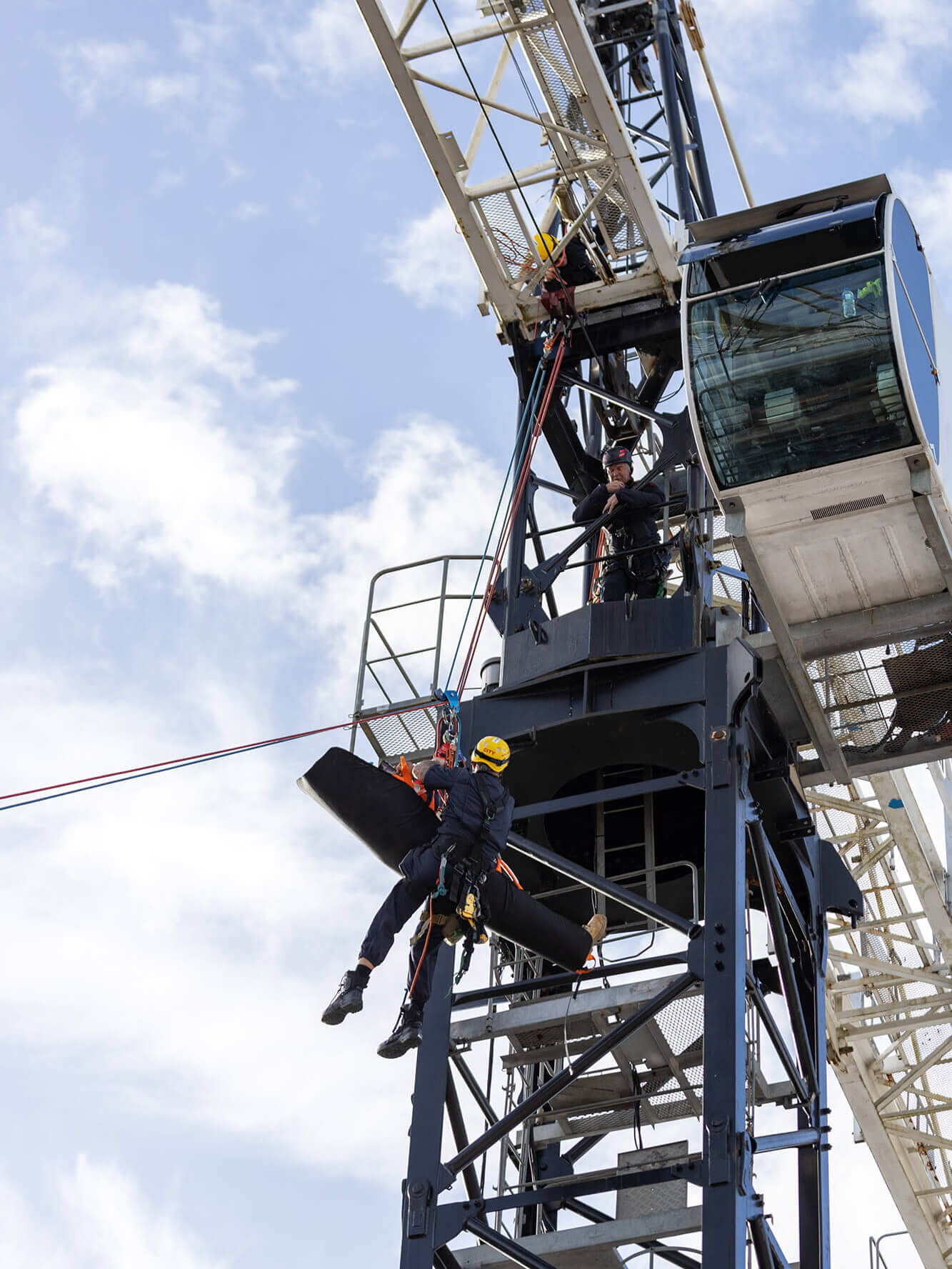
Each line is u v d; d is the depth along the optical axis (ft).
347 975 51.93
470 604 69.05
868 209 63.52
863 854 106.42
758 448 62.34
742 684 61.72
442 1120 58.39
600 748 64.34
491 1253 57.72
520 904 54.95
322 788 55.72
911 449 60.85
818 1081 63.87
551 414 74.79
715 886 57.88
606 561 67.36
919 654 66.28
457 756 56.59
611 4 86.63
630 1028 57.31
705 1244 51.75
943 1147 105.91
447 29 70.74
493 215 74.02
